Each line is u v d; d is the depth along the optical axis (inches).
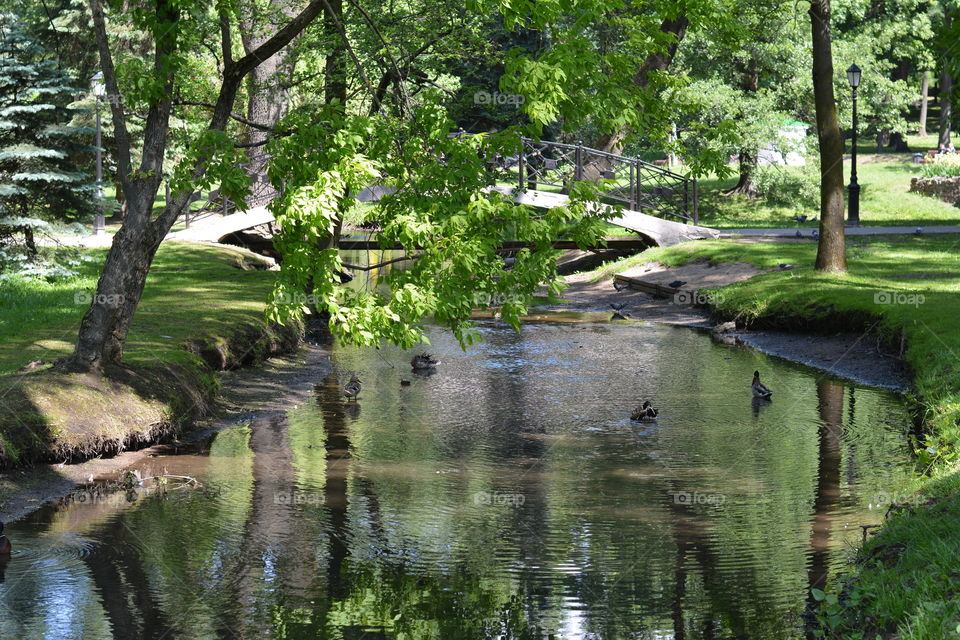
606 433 602.2
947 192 1872.5
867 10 2135.8
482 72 1481.3
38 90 1035.9
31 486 478.6
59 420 515.8
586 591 355.6
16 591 353.7
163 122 563.2
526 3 462.3
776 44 1756.9
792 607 334.3
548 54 460.4
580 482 499.5
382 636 320.2
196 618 331.9
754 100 1808.6
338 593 355.6
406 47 1027.9
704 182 2182.6
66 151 1066.7
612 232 1583.4
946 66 390.6
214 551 399.2
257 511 451.5
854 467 514.3
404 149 469.1
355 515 445.7
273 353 848.3
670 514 445.1
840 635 291.0
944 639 247.0
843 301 896.3
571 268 1539.1
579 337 989.2
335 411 666.2
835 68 1876.2
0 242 1057.5
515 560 387.9
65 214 1090.7
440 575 374.3
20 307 840.9
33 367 587.5
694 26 595.5
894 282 983.6
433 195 449.7
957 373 627.8
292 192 431.2
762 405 671.8
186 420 602.9
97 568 378.3
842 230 1033.5
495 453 558.6
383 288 1304.1
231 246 1353.3
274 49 550.3
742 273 1154.0
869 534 385.7
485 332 1032.2
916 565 313.6
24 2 1505.9
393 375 796.0
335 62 1015.6
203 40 938.7
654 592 353.7
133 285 582.6
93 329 569.9
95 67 1508.4
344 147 444.1
